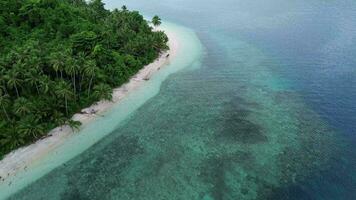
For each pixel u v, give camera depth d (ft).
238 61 297.33
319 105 220.02
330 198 146.51
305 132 191.93
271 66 283.59
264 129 196.24
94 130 197.47
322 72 267.39
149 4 529.45
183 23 423.23
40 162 171.73
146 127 201.46
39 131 174.40
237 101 228.84
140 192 155.22
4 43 234.38
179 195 152.35
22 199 152.15
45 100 191.11
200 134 193.77
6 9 263.49
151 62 285.64
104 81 226.99
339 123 199.52
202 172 164.96
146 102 228.43
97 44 240.32
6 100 172.24
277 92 239.09
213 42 348.59
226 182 158.40
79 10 307.99
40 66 196.54
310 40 338.95
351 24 380.78
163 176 163.73
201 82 258.16
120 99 228.84
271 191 151.94
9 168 165.17
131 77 257.14
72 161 174.19
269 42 341.62
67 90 186.09
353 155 171.63
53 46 235.81
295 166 165.89
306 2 493.77
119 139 191.21
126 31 291.38
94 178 163.94
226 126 200.23
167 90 245.04
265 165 167.53
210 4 521.24
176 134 194.59
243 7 492.13
